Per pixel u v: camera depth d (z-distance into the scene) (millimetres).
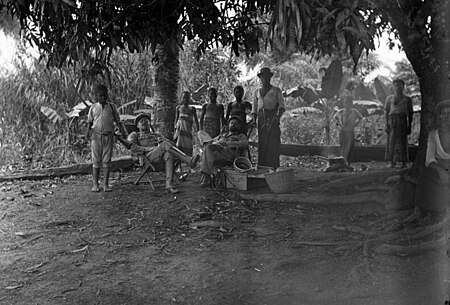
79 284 3672
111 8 5727
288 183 6168
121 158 9125
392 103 7148
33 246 4637
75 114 10594
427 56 4441
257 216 5508
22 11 5145
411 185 5086
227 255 4297
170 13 6254
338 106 8938
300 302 3229
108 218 5586
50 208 6043
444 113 4246
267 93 7586
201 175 7801
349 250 4188
